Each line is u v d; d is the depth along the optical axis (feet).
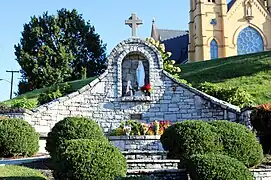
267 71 110.52
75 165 34.19
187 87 67.36
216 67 119.34
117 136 57.41
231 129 42.24
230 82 106.01
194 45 193.77
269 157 48.14
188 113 66.39
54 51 165.99
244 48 190.29
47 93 83.30
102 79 67.87
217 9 191.11
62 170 34.65
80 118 48.57
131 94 68.03
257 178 40.45
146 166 45.60
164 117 66.80
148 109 67.05
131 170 40.45
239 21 191.93
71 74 165.48
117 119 66.49
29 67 161.07
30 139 51.93
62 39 170.81
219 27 189.98
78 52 173.17
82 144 35.53
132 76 69.87
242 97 73.36
